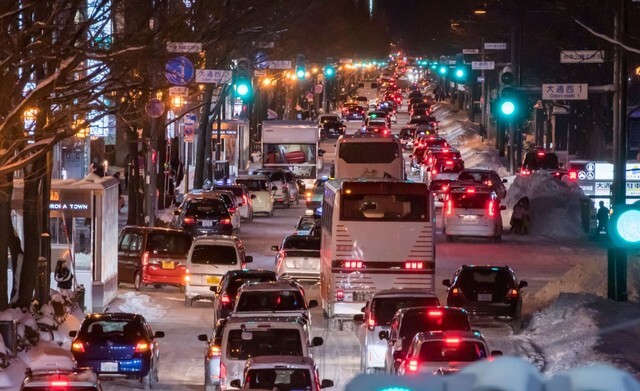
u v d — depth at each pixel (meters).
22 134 56.16
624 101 66.94
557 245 120.31
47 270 70.25
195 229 116.50
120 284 94.56
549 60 174.75
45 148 52.09
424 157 192.00
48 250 70.88
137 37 59.50
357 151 128.88
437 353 44.88
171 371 61.22
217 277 85.06
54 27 51.56
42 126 55.53
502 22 182.75
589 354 56.47
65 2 50.31
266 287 62.75
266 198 153.62
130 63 59.28
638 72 165.75
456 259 107.94
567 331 63.38
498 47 163.12
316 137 184.62
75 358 55.00
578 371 22.95
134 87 59.31
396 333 53.59
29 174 67.19
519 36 157.50
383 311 59.91
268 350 48.62
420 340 45.50
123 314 56.78
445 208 123.12
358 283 74.62
